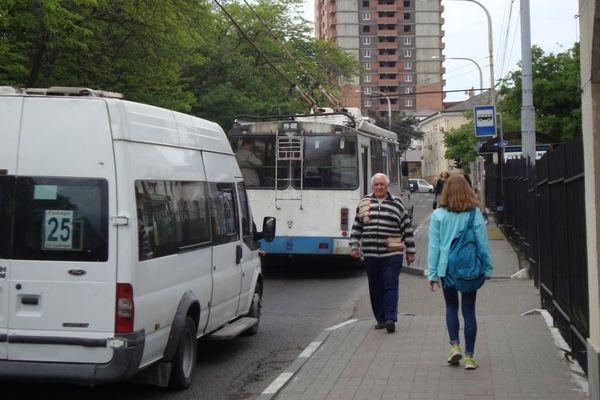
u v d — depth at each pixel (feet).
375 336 32.12
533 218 46.98
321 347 30.32
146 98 69.87
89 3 54.65
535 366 26.02
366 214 32.68
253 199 54.39
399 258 32.60
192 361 25.70
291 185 53.98
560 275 29.89
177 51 72.43
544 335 30.94
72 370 20.68
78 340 20.66
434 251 25.62
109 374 20.58
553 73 118.11
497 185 91.50
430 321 35.47
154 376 23.72
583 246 23.82
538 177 37.99
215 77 116.37
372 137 58.90
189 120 27.02
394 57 511.40
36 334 20.83
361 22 510.58
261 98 119.24
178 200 24.56
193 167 26.45
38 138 21.31
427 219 120.88
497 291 45.91
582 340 24.61
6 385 25.61
